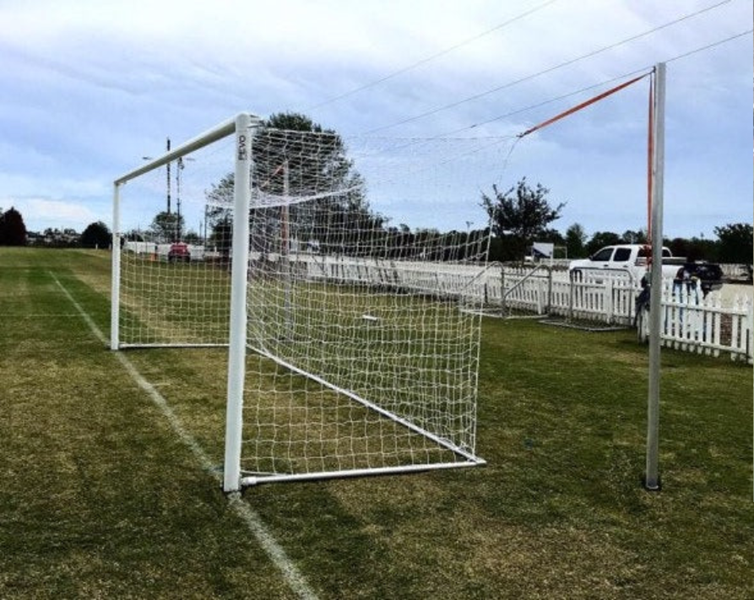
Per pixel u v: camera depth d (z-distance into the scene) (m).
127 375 7.37
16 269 27.23
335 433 5.38
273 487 4.12
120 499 3.86
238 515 3.68
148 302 15.40
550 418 5.90
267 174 7.02
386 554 3.26
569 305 13.82
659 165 4.04
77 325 11.39
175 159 6.74
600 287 13.35
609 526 3.65
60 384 6.82
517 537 3.49
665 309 10.38
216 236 13.62
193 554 3.20
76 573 2.99
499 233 26.70
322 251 8.31
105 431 5.20
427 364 8.23
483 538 3.47
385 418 5.87
